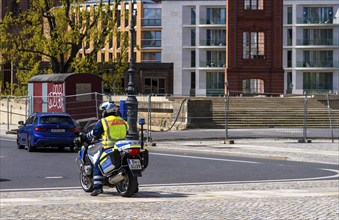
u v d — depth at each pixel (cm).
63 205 1368
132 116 3684
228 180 2044
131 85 3756
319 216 1220
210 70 10119
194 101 5116
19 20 5416
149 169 2398
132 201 1448
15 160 2734
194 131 4681
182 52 10231
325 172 2334
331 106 6012
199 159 2864
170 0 10250
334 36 9775
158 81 10175
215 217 1205
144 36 10544
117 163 1537
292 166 2581
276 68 7750
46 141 3100
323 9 9819
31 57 5491
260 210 1297
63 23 5284
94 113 4722
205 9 10125
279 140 4062
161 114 5409
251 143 3806
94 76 4738
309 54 9850
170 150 3394
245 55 7975
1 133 4800
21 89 5872
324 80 9881
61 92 4659
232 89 7744
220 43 10106
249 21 7750
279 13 7738
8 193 1669
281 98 5888
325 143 3844
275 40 7744
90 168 1619
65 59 6047
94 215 1224
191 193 1639
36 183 1942
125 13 5541
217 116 5312
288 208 1327
